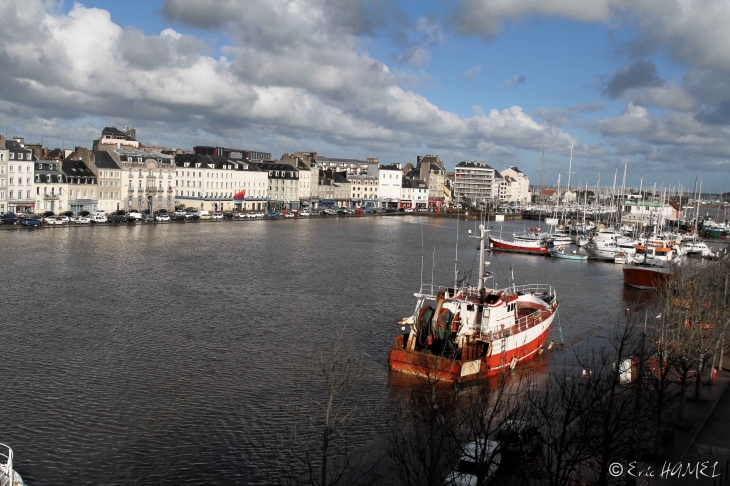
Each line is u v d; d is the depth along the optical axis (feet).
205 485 112.98
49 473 115.44
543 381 164.66
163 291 266.36
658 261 365.20
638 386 111.86
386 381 163.63
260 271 330.75
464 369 156.46
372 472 111.04
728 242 640.17
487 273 190.70
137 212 609.42
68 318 216.13
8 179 539.70
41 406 143.13
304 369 172.35
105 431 132.36
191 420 138.51
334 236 547.08
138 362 174.40
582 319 251.39
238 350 188.14
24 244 393.70
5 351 178.81
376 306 255.09
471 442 103.09
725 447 120.26
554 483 89.51
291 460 120.88
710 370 169.78
